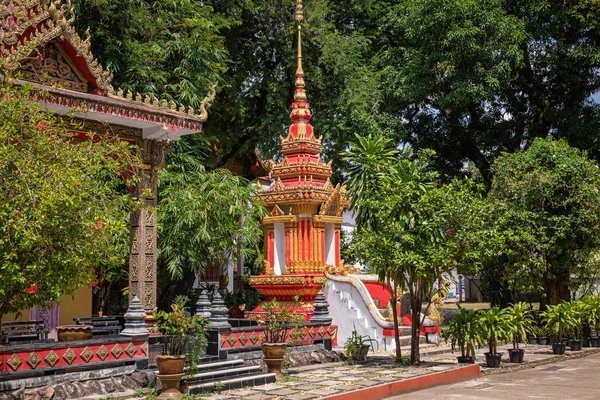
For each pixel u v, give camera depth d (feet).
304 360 45.32
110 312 67.77
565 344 59.52
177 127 41.65
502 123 89.10
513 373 47.32
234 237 63.05
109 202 29.94
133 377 34.01
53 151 26.86
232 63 82.43
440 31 77.97
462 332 47.47
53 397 30.35
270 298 59.57
